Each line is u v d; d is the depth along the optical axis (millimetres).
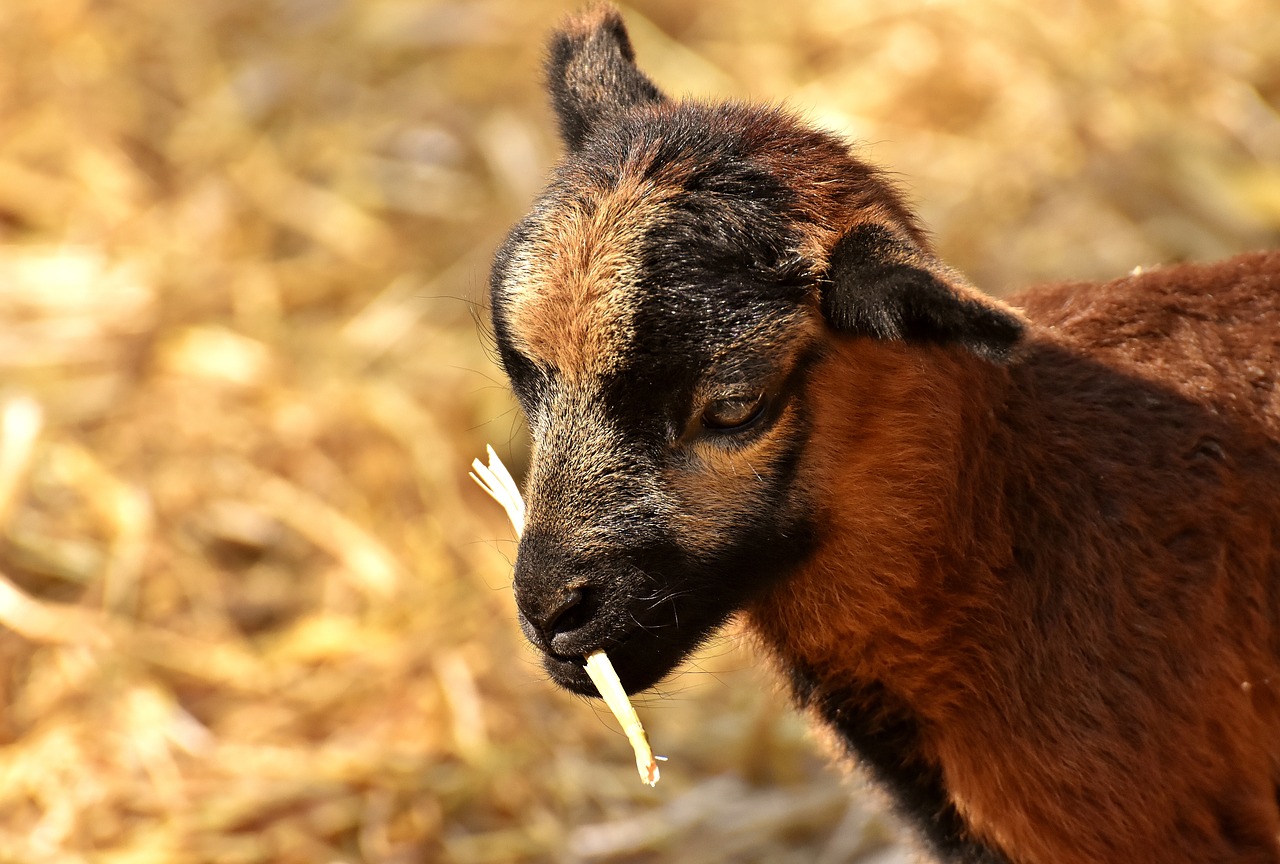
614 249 9914
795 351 9914
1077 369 11242
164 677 17344
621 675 10320
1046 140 22328
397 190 23328
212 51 25078
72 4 25547
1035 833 11047
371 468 19625
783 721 16328
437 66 25125
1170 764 10555
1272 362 11281
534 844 15734
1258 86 22297
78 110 24172
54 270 22297
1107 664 10562
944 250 21266
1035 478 10891
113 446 19812
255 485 19438
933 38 23969
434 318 21547
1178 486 10789
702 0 25844
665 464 9977
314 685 17281
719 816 15945
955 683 11078
